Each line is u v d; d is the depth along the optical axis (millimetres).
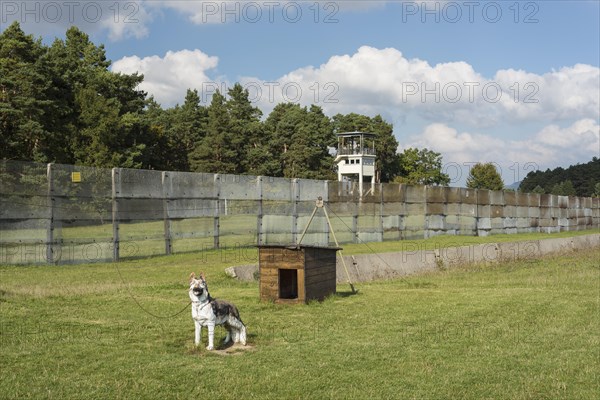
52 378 9117
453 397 8805
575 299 18406
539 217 58562
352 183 38719
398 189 42062
